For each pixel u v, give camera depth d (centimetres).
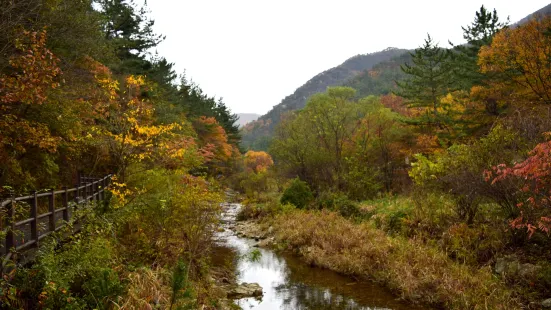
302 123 2820
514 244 962
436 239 1170
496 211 1069
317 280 1135
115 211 938
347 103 2822
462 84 2833
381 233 1346
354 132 2822
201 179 1228
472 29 3247
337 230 1473
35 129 972
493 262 959
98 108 1190
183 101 3978
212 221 1119
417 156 1428
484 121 2361
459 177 1078
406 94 3450
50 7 1025
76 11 1225
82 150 1390
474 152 1073
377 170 2519
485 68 2273
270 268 1283
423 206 1334
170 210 1018
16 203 595
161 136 1291
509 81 2214
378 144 2617
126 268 772
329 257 1288
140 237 941
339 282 1110
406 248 1141
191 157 1487
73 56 1272
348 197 2170
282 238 1641
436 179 1286
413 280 965
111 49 1622
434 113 3000
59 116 1032
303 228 1609
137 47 2988
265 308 912
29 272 529
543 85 1911
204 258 1084
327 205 1964
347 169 2491
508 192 931
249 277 1183
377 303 926
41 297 504
